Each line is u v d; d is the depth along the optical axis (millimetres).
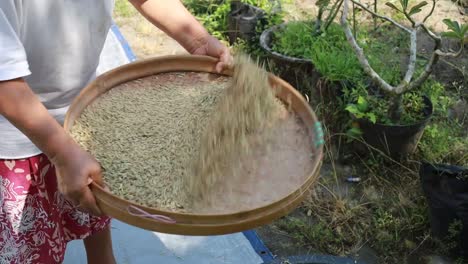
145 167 1231
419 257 2146
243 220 1036
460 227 2055
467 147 2566
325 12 3566
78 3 1275
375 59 2852
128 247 2135
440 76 3074
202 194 1158
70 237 1629
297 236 2217
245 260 2098
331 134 2670
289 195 1075
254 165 1238
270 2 3520
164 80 1520
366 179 2490
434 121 2740
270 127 1349
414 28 2266
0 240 1456
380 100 2557
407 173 2477
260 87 1385
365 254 2154
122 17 3717
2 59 1067
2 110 1095
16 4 1148
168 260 2094
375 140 2480
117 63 3150
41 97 1384
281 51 2975
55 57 1312
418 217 2271
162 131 1343
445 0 3781
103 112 1382
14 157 1358
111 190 1164
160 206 1132
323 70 2686
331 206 2346
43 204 1446
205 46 1530
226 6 3473
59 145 1102
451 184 2141
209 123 1327
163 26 1525
